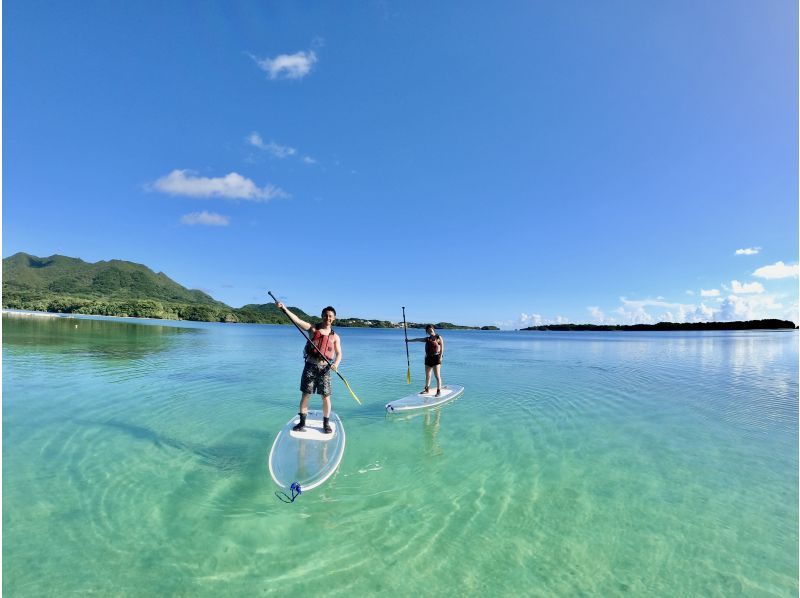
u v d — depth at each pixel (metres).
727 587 3.51
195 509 4.62
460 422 8.51
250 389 11.26
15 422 7.51
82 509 4.54
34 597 3.18
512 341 52.16
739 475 5.89
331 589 3.39
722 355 27.16
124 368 14.02
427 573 3.63
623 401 10.93
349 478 5.55
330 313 6.83
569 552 3.98
